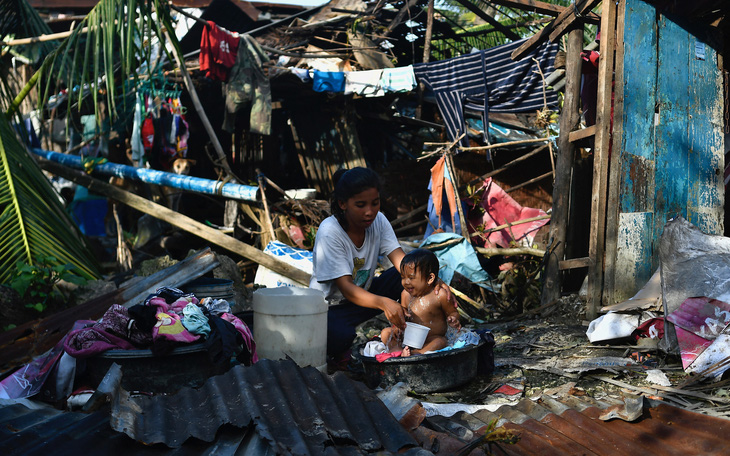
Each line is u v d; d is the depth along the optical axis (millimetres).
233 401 2662
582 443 2561
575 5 5926
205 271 4789
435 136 12164
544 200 10664
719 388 3311
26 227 6297
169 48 12000
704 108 5523
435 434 2562
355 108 11492
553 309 5691
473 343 3635
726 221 5969
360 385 2967
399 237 10211
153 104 10750
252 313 4262
